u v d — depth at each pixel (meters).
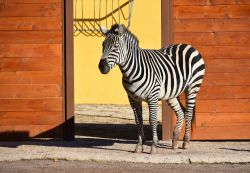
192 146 13.86
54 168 11.55
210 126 14.53
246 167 11.73
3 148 13.48
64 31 14.56
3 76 14.55
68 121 14.60
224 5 14.45
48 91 14.57
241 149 13.37
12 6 14.53
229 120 14.53
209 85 14.49
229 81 14.48
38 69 14.57
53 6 14.53
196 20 14.49
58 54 14.57
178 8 14.48
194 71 13.49
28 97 14.59
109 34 12.03
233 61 14.48
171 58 13.23
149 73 12.41
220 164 12.02
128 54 12.16
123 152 12.93
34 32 14.56
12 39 14.53
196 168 11.61
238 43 14.47
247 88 14.49
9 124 14.60
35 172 11.20
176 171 11.32
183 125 14.53
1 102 14.57
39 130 14.62
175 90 13.10
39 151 13.03
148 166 11.77
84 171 11.26
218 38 14.47
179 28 14.51
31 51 14.56
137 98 12.52
